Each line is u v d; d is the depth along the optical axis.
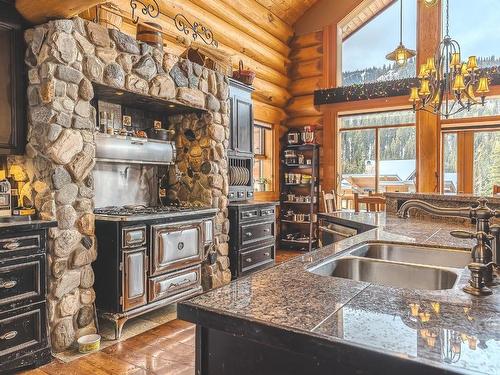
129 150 3.34
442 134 6.13
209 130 4.11
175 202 4.29
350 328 0.75
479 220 1.12
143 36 3.37
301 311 0.85
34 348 2.41
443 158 6.12
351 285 1.07
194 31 4.41
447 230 2.45
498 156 5.80
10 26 2.58
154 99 3.45
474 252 1.08
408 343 0.68
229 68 4.48
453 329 0.75
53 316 2.59
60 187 2.63
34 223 2.42
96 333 2.86
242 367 0.86
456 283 1.12
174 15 4.38
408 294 0.98
